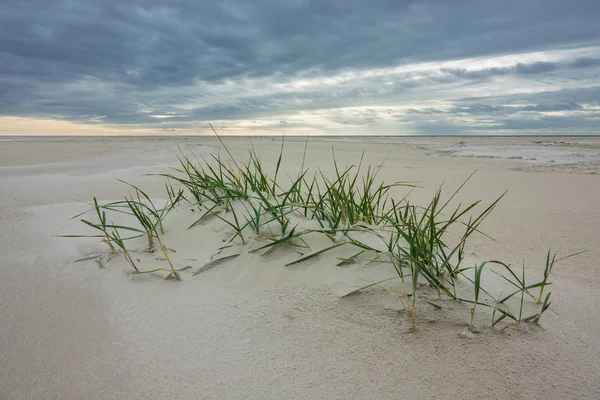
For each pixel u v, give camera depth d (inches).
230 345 54.1
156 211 96.6
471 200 149.9
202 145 466.6
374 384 46.8
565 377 46.9
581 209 132.1
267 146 459.8
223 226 84.1
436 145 539.8
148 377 47.9
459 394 45.1
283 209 84.3
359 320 57.4
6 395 44.5
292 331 56.6
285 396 45.2
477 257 83.1
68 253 84.3
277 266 71.4
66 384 46.5
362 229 74.7
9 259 82.3
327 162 289.6
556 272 77.9
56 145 439.5
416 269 60.2
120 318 60.5
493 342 52.1
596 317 59.7
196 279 72.0
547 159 330.3
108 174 222.5
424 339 53.1
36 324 58.7
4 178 206.5
